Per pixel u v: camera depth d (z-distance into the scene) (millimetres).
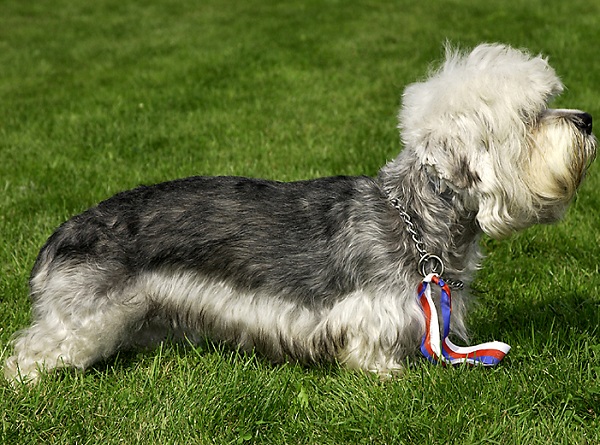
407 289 4113
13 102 11477
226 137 9125
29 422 3924
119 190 7375
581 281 5406
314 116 10094
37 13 21578
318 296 4289
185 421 3994
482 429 3822
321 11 19875
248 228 4391
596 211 6531
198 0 23109
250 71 13039
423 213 4086
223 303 4465
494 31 15570
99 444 3852
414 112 3934
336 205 4305
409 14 18594
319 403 4164
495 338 4777
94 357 4422
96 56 15414
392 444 3781
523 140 3834
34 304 4484
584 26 15375
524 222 4035
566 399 3973
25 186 7566
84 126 9867
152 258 4398
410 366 4332
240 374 4320
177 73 13086
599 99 10055
